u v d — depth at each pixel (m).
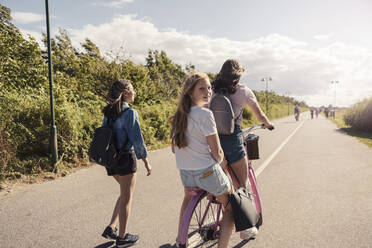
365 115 16.56
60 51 15.93
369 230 3.32
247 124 21.88
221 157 2.27
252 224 2.40
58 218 3.77
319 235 3.22
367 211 3.92
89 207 4.18
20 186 5.11
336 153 8.75
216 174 2.27
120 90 2.88
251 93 2.82
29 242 3.11
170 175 6.18
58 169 6.12
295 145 10.88
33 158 6.20
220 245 2.42
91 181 5.54
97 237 3.26
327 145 10.70
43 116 6.52
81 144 6.99
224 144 2.71
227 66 2.74
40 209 4.07
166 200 4.52
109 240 3.19
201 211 2.54
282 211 3.99
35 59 11.62
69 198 4.55
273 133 16.33
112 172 2.96
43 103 6.59
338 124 24.75
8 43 10.70
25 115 6.38
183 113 2.23
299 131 17.64
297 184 5.36
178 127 2.25
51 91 5.89
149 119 10.88
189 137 2.24
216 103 2.59
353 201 4.34
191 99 2.28
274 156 8.45
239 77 2.76
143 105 13.41
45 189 4.99
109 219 3.76
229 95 2.74
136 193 4.88
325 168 6.66
